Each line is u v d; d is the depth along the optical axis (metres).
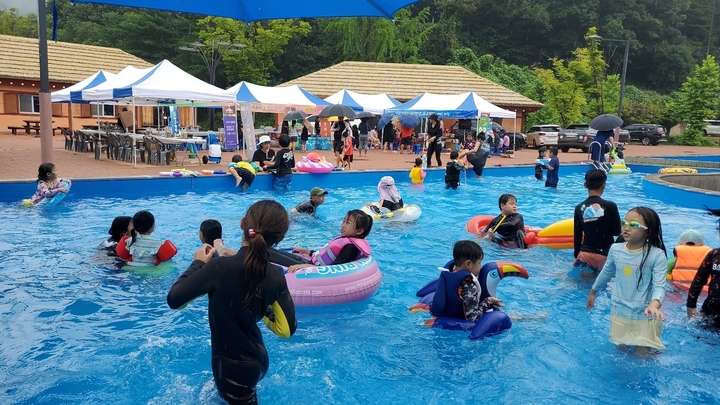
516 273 4.92
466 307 4.66
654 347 4.18
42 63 11.60
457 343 4.46
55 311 4.93
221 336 2.86
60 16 59.62
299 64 55.53
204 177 12.73
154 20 50.47
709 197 11.87
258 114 52.31
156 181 12.19
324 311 5.17
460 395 3.65
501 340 4.51
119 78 18.19
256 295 2.79
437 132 17.83
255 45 48.47
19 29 32.88
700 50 73.00
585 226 6.21
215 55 47.62
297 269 5.27
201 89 15.25
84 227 8.40
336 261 5.64
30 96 30.17
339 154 17.55
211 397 3.38
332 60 56.25
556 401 3.58
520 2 65.62
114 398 3.46
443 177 16.94
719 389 3.73
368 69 35.31
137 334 4.49
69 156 17.67
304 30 50.06
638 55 66.44
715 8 77.50
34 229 8.18
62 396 3.48
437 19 70.56
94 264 6.16
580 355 4.25
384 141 27.70
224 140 22.73
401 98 33.50
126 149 16.58
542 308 5.31
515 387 3.75
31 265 6.26
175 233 8.15
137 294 5.41
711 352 4.30
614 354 4.25
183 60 49.97
